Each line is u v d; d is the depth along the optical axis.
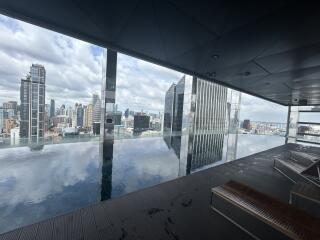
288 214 1.68
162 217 2.07
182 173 4.33
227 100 14.41
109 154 5.62
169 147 7.45
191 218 2.09
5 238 1.58
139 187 3.43
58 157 4.97
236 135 13.52
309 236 1.40
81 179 3.65
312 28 2.43
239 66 4.30
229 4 2.06
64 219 1.89
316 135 11.22
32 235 1.64
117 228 1.83
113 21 2.60
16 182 3.33
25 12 2.45
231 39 2.94
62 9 2.37
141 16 2.44
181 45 3.28
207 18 2.38
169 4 2.15
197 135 12.12
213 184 3.15
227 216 2.15
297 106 12.32
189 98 10.76
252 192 2.13
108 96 6.43
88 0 2.16
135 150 6.36
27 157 4.84
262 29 2.56
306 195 2.19
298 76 4.84
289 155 5.93
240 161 4.96
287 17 2.23
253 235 1.83
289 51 3.23
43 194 2.95
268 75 4.94
